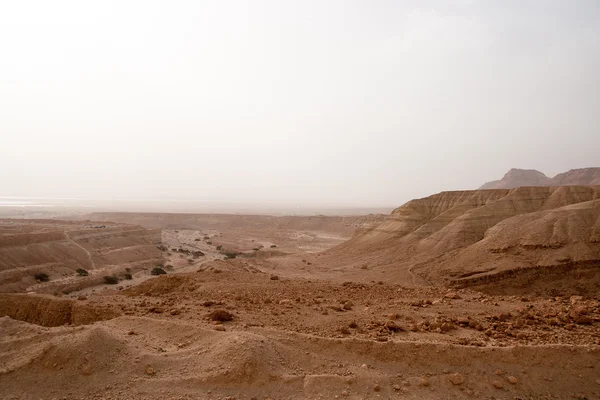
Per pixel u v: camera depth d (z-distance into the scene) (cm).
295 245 8731
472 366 750
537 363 752
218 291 1548
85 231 6178
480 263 3678
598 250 3288
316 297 1426
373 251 5466
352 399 657
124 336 880
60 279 4319
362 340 830
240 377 693
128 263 5559
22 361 725
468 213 5131
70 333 839
